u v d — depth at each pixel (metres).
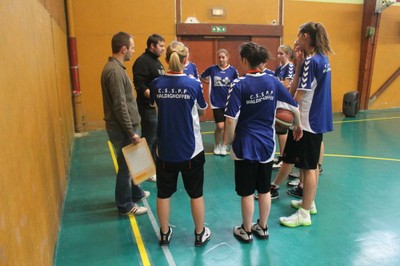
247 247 2.76
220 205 3.54
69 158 4.89
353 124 7.48
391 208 3.42
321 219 3.21
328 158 5.05
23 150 1.85
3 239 1.36
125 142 3.08
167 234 2.80
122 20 7.01
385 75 9.25
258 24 7.88
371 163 4.80
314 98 2.83
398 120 7.90
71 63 6.68
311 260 2.57
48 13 3.62
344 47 8.76
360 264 2.51
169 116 2.48
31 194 1.96
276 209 3.44
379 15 8.57
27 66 2.15
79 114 6.87
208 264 2.54
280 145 4.60
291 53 4.41
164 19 7.26
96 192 3.88
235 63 7.98
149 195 3.79
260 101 2.51
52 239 2.61
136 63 3.76
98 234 2.98
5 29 1.66
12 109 1.68
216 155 5.27
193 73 4.94
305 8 8.22
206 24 7.51
